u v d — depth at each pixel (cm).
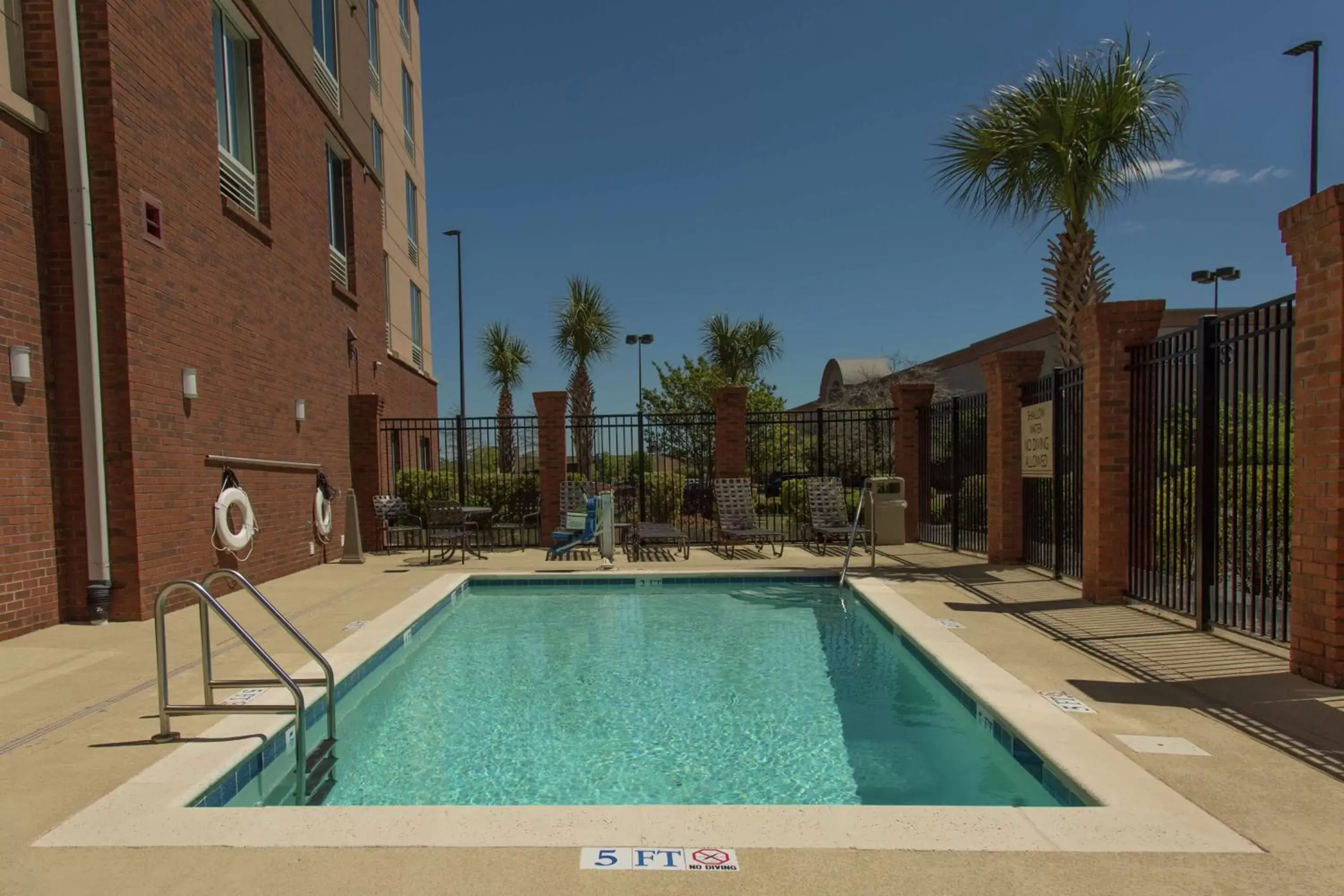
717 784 382
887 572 906
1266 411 495
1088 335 682
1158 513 643
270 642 571
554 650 642
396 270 1902
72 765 338
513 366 2900
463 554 1056
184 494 710
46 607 605
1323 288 419
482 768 403
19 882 242
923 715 480
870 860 252
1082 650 517
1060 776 326
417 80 2228
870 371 2952
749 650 639
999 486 934
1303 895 232
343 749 428
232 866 251
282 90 980
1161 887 236
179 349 707
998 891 234
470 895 232
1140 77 821
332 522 1106
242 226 844
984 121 881
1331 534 421
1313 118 1321
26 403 589
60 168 616
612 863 250
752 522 1152
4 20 593
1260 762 328
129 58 644
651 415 1285
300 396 1016
